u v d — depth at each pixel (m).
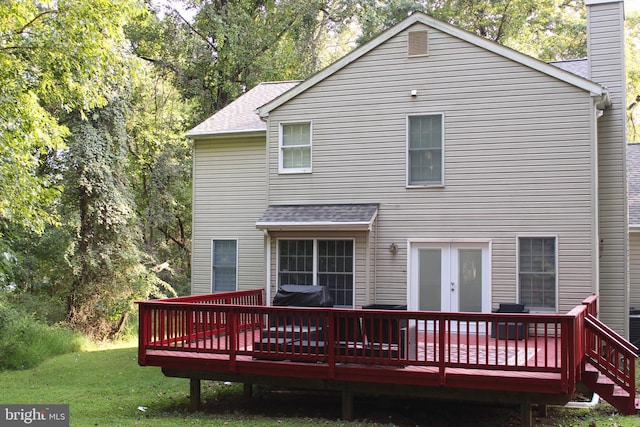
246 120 16.20
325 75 13.84
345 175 13.62
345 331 9.02
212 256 15.92
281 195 14.16
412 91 13.12
